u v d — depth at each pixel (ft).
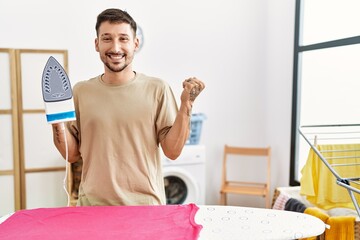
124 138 4.30
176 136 4.24
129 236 3.34
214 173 11.39
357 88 8.08
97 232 3.44
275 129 11.03
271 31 11.09
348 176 6.20
